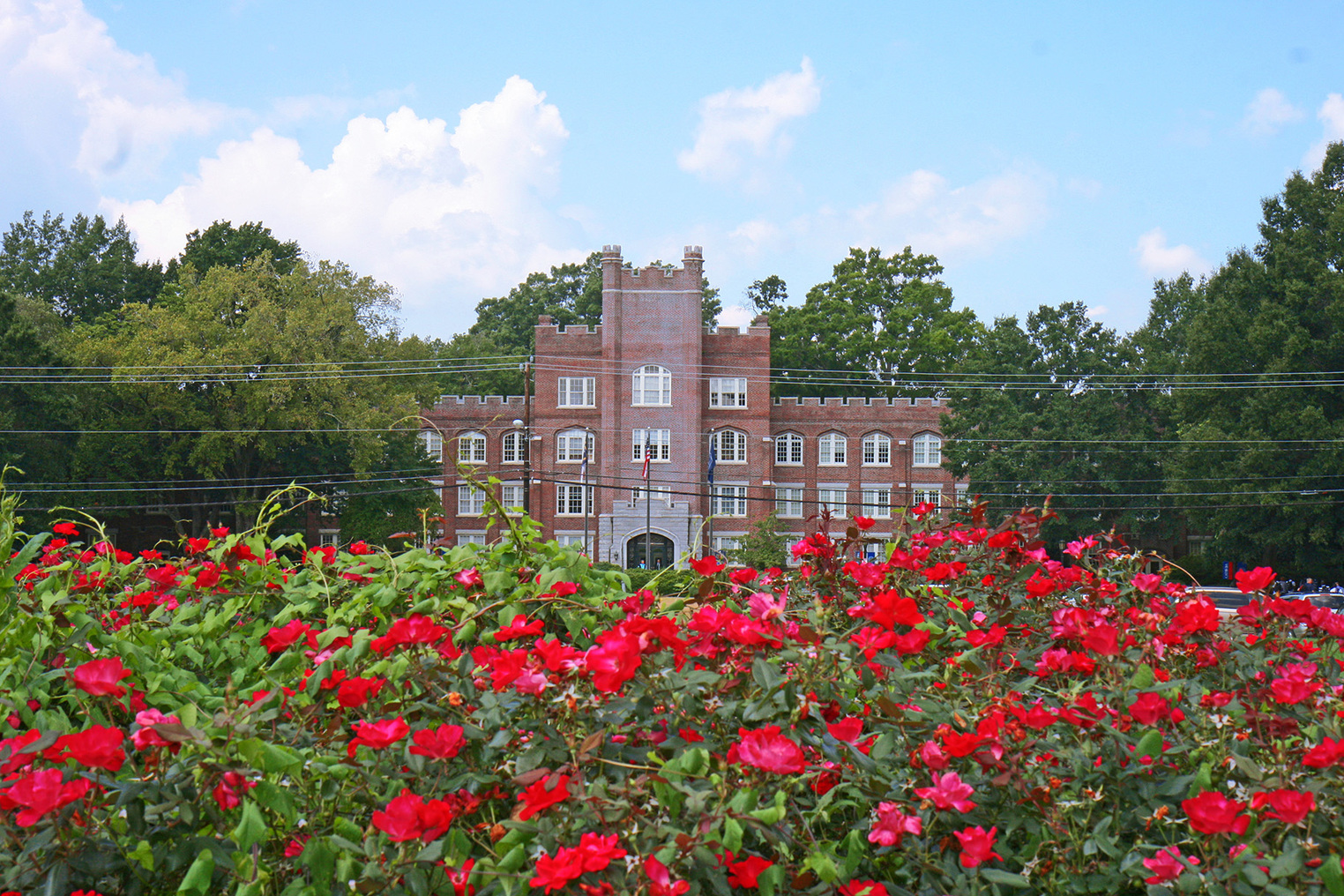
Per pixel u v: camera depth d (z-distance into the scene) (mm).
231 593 4145
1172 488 44594
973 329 75500
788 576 4375
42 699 3172
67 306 78750
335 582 4258
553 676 2643
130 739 2633
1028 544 4215
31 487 43469
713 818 2297
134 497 48688
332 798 2703
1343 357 40562
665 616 3133
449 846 2408
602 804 2271
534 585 3961
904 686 3045
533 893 2324
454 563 4203
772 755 2359
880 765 2662
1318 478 39844
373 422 48844
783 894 2408
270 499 4555
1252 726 2982
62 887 2129
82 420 47719
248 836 2303
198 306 49531
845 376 76125
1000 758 2586
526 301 90875
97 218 80875
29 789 2105
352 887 2410
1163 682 3246
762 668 2676
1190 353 45219
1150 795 2641
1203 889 2326
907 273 80375
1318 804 2451
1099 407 51500
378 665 3117
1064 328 53625
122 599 4180
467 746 2641
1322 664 3525
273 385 47812
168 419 49000
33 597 3895
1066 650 3631
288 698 2904
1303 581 41906
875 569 4047
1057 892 2557
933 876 2484
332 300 50812
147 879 2332
